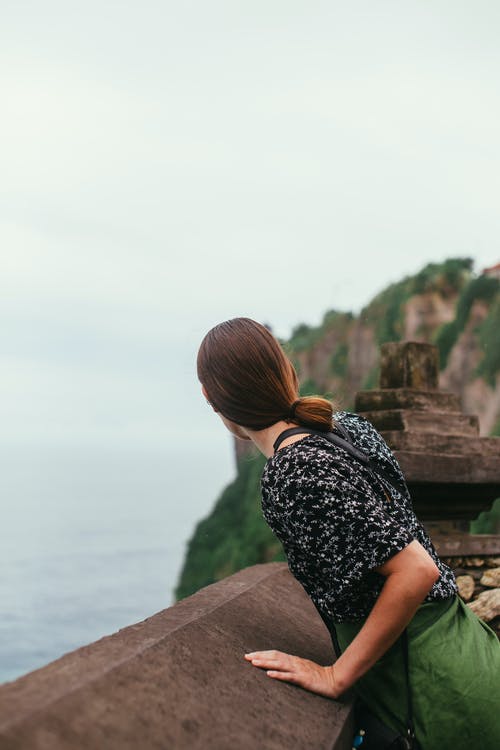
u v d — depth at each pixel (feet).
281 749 5.31
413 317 113.70
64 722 4.26
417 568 6.01
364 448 7.16
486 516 67.97
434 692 6.54
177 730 4.86
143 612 396.98
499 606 11.22
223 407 6.72
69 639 337.11
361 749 6.79
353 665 6.32
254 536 98.27
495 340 101.45
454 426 11.66
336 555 6.11
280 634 7.58
